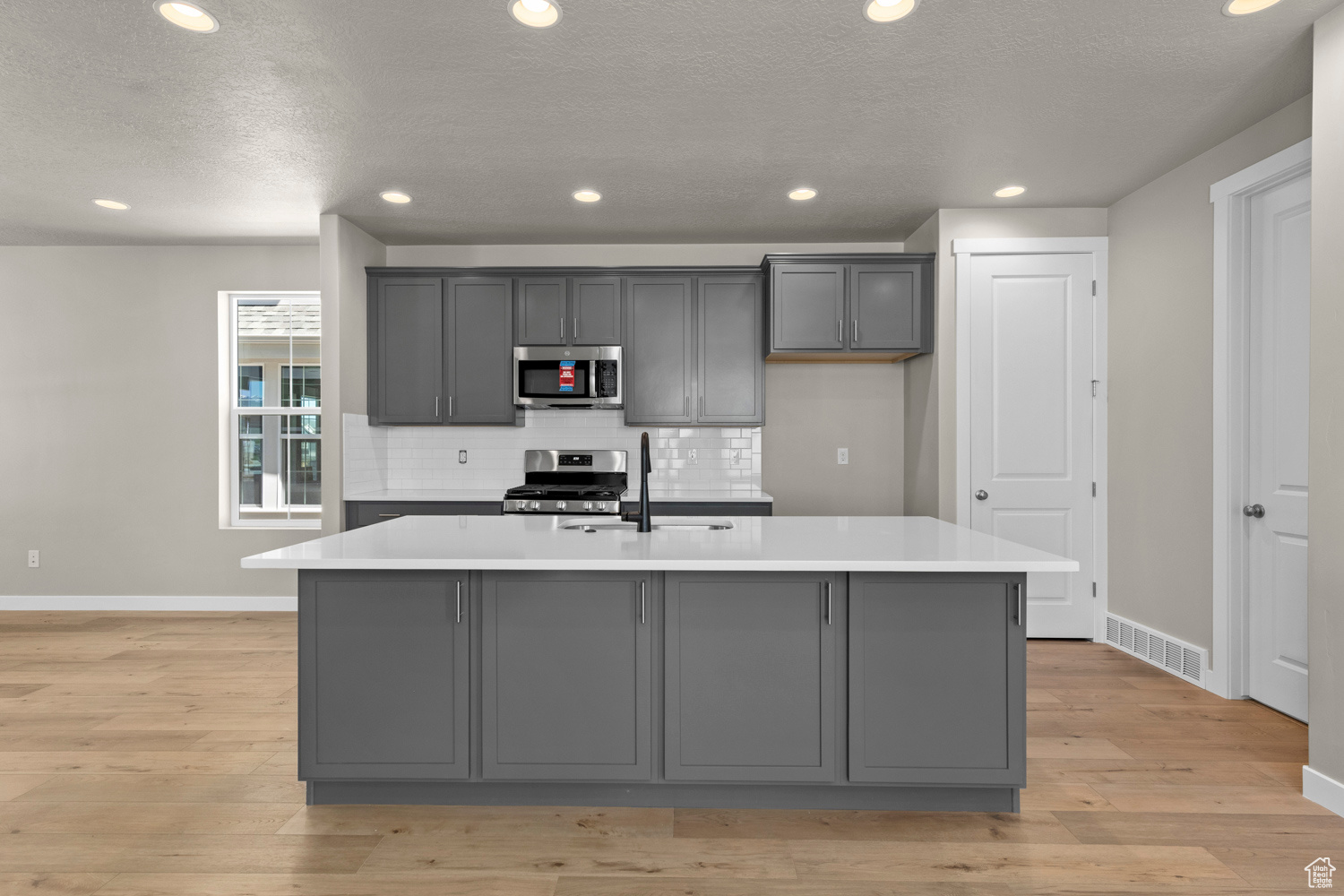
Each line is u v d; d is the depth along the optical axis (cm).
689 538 257
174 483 501
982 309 423
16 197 395
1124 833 216
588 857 204
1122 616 406
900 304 439
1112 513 415
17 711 314
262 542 500
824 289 442
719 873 197
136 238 477
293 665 377
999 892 188
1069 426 422
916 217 437
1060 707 318
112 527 502
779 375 496
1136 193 391
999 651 219
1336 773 228
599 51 248
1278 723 299
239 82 268
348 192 387
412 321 461
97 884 191
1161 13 227
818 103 287
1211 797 237
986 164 353
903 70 262
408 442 497
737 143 326
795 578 221
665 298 461
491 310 461
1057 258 420
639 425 479
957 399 424
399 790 233
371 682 225
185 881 193
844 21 230
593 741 223
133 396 500
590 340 461
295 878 194
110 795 239
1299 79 270
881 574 220
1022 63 257
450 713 224
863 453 495
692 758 223
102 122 301
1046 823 222
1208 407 337
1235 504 325
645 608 221
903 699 220
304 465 513
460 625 223
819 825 221
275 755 269
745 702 222
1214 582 333
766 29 234
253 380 512
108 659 387
